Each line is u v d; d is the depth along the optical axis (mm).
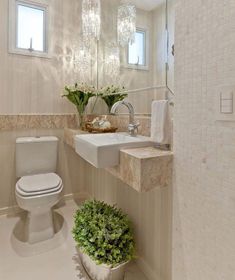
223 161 808
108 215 1512
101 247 1297
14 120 2137
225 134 793
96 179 2262
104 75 2301
